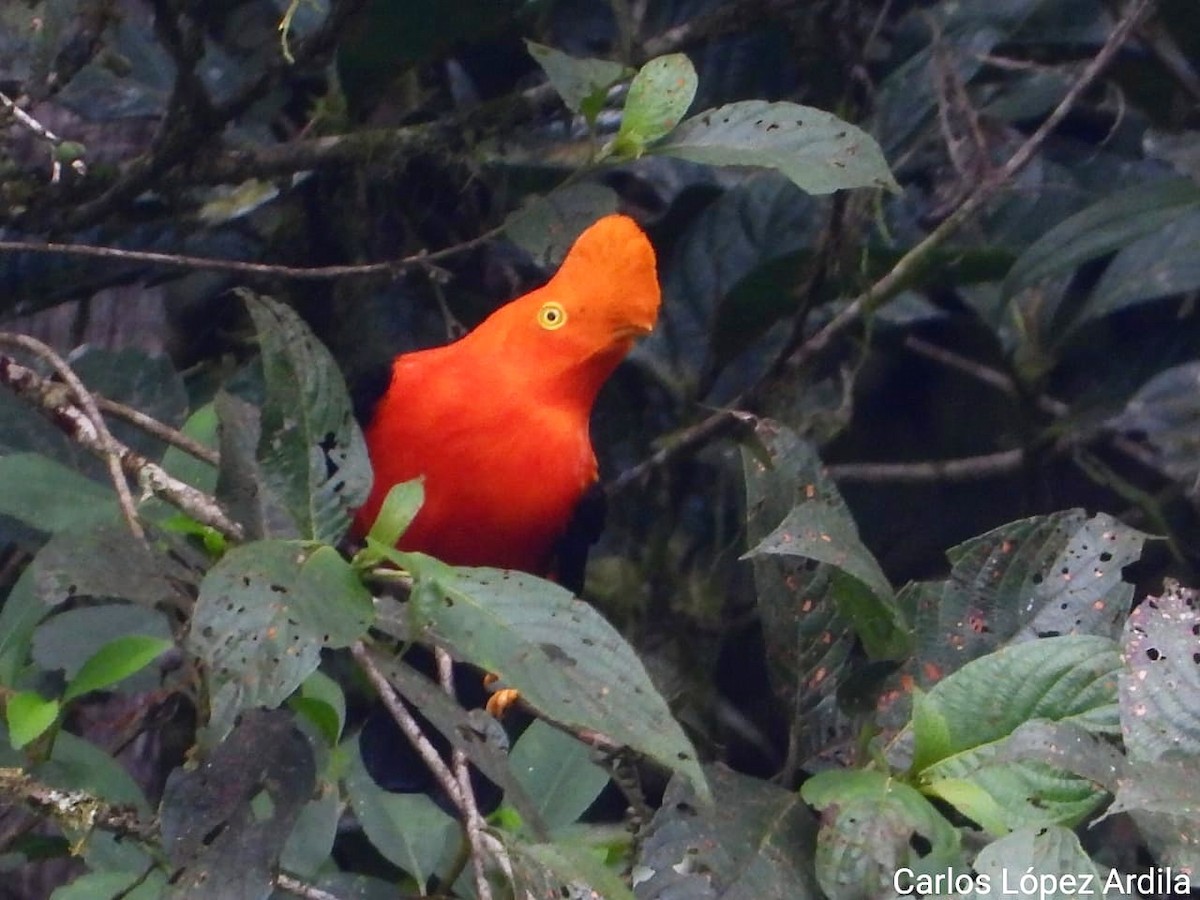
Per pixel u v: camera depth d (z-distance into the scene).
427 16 7.39
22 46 6.68
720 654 9.89
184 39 7.30
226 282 8.55
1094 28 9.12
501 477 6.24
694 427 9.08
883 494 10.48
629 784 4.94
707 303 9.19
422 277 8.67
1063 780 4.27
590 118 5.77
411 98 8.68
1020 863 3.82
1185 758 4.04
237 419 4.45
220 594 3.68
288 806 4.42
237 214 8.22
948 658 5.02
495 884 4.28
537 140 8.44
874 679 4.81
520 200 8.32
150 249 8.18
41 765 5.26
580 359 6.27
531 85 9.08
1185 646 4.24
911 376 10.82
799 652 5.07
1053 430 9.30
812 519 4.66
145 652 5.02
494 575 3.88
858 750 4.74
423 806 6.02
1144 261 8.48
